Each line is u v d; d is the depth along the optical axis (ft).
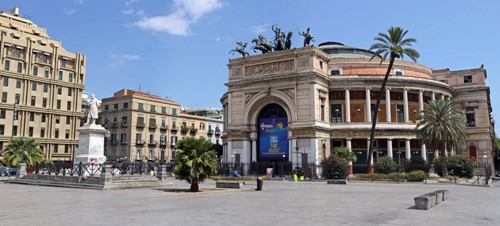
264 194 99.60
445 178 180.04
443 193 81.66
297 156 215.31
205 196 91.81
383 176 175.94
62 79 308.40
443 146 197.36
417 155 242.17
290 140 220.84
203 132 423.23
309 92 216.54
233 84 242.58
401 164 203.51
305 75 217.77
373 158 233.35
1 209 62.95
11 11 318.45
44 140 289.94
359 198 88.28
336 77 234.58
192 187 105.91
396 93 246.68
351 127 228.22
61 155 300.40
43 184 121.29
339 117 238.27
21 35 295.89
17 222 49.21
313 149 211.20
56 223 48.44
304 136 214.90
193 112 481.87
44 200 77.56
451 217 56.54
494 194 102.78
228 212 60.75
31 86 287.89
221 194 98.84
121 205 69.82
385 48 189.26
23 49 287.07
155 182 122.62
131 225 47.24
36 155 189.47
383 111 243.19
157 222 49.85
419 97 245.65
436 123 194.90
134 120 355.97
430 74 282.56
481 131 273.13
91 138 123.85
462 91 281.33
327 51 278.87
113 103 371.97
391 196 94.22
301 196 93.66
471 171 190.70
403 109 245.04
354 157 206.90
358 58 251.60
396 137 229.45
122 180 115.85
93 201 76.38
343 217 55.77
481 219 54.90
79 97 317.22
